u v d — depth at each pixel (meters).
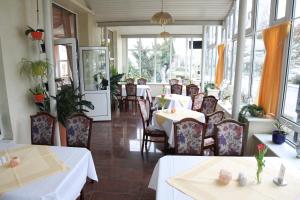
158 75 10.66
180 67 10.52
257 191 1.67
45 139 2.98
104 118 6.23
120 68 10.35
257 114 3.81
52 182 1.79
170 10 6.70
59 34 5.52
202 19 7.16
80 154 2.32
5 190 1.68
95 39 7.33
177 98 6.03
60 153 2.34
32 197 1.61
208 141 3.47
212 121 3.50
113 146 4.41
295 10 3.18
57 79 4.47
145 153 4.07
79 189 2.13
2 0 3.18
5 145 2.58
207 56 9.19
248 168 2.04
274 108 3.59
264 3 4.21
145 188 2.98
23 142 3.68
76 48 5.05
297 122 3.11
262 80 3.86
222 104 5.50
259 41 4.39
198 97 5.54
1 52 3.19
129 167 3.55
